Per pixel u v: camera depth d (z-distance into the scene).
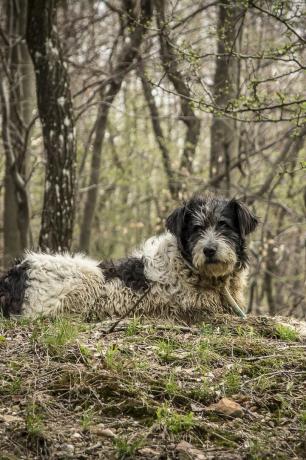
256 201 5.15
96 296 2.71
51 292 2.69
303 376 2.09
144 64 4.57
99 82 4.77
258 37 4.68
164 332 2.36
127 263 2.78
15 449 1.75
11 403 1.92
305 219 5.18
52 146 3.75
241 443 1.83
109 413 1.91
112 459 1.74
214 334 2.35
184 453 1.76
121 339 2.30
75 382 1.99
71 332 2.27
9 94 4.94
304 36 3.31
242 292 2.79
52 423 1.85
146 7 4.47
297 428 1.88
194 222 2.63
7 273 2.83
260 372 2.10
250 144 4.87
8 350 2.20
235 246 2.62
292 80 3.79
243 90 4.50
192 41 4.59
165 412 1.89
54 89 3.70
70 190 3.79
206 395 1.98
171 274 2.68
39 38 3.66
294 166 4.63
